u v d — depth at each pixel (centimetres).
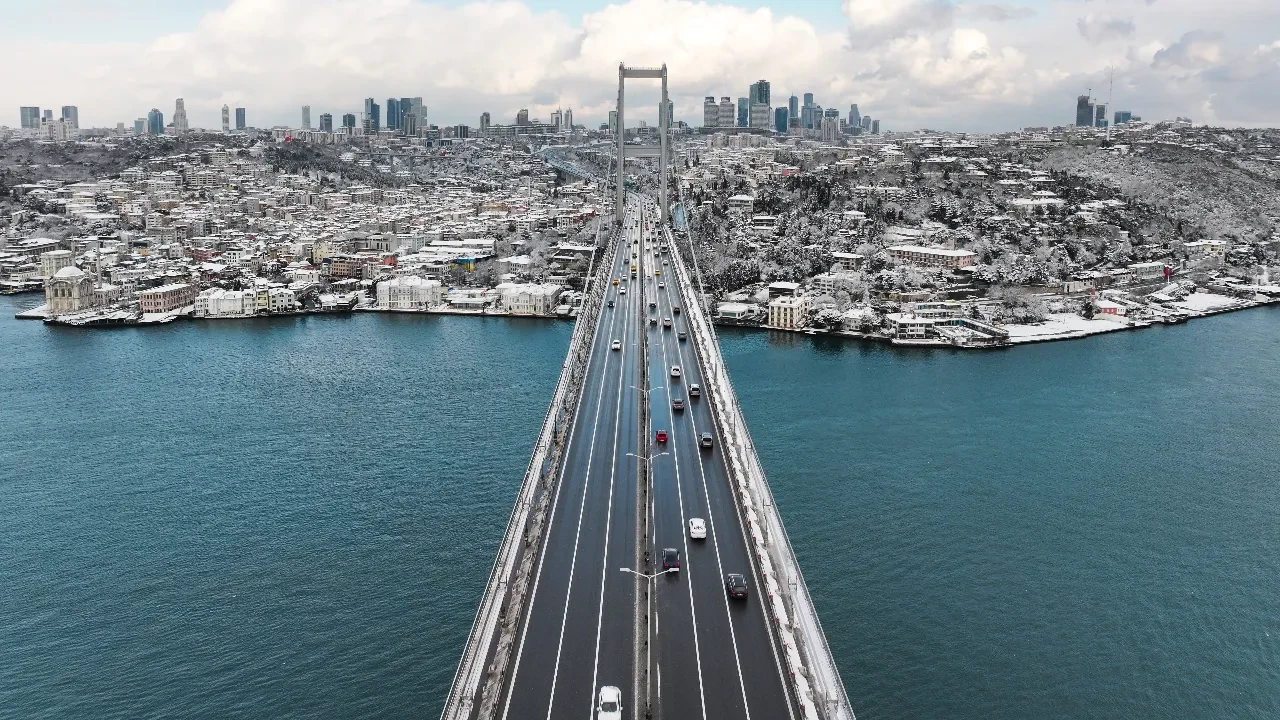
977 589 16512
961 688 13850
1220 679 14288
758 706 10150
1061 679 14138
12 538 18788
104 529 19100
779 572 12700
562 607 12169
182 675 14150
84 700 13662
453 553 17638
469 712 9956
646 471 16750
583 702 10212
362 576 16862
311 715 13200
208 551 18000
